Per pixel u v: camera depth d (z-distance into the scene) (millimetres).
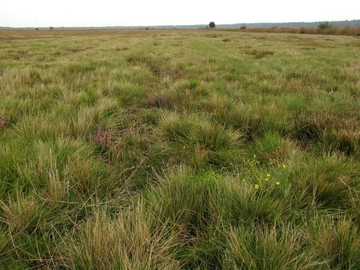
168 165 2805
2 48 16609
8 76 6289
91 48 17844
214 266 1633
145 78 7406
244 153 3029
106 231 1586
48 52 14664
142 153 3186
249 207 1890
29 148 2631
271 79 7148
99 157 2891
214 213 1868
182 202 1974
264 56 13172
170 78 7480
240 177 2357
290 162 2471
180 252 1682
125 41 24984
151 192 2193
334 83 6566
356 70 8258
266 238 1538
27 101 4160
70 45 19938
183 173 2309
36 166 2344
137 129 3895
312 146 3256
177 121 3564
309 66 9250
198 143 3062
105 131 3322
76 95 4695
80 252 1509
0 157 2346
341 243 1574
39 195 2053
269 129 3594
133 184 2514
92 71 7699
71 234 1831
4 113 3666
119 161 2920
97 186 2273
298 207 1967
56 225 1926
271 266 1412
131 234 1614
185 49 16562
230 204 1930
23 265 1556
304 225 1750
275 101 4867
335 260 1572
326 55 13430
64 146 2650
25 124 3221
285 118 3924
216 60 11070
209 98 4832
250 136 3600
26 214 1818
